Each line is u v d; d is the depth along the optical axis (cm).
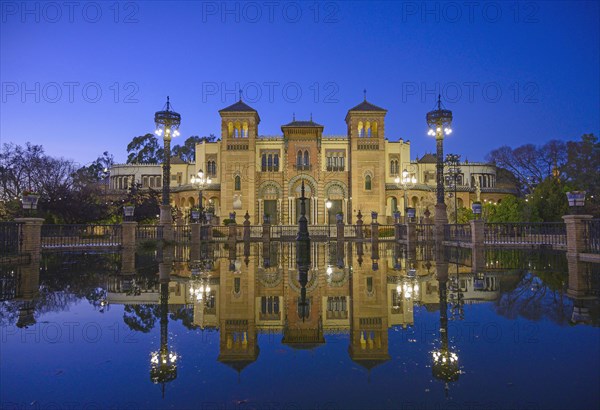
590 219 1473
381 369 405
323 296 815
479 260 1524
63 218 3412
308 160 6031
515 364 411
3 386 364
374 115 5881
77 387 363
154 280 1044
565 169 6450
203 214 4138
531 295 785
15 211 3253
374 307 705
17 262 1466
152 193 4162
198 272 1220
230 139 5922
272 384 369
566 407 314
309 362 430
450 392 346
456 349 462
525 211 3562
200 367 415
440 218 2517
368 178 5844
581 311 640
